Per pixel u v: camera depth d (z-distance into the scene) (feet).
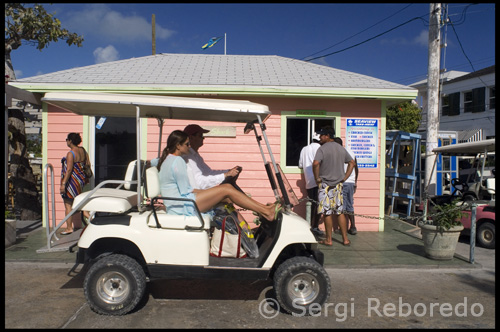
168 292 15.46
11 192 30.96
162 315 13.33
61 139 25.66
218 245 13.98
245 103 14.02
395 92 25.38
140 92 24.44
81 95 13.20
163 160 13.99
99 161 26.14
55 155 25.59
